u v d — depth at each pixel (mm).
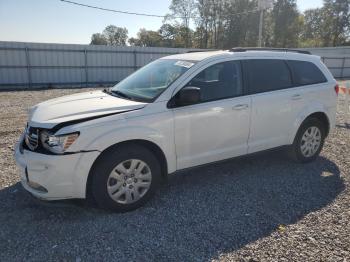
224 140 4281
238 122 4336
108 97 4129
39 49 21562
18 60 21016
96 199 3510
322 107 5230
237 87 4383
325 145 6418
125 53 24812
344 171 4988
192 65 4109
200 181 4562
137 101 3830
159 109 3719
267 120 4637
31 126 3506
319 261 2809
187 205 3846
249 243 3078
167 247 3014
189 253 2926
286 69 4945
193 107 3932
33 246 3010
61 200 3607
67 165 3240
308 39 69812
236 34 58969
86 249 2977
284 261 2805
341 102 13289
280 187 4379
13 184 4363
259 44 20281
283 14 57719
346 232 3260
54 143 3242
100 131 3355
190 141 3980
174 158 3914
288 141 5004
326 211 3705
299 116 4992
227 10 58844
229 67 4352
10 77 21000
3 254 2887
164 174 3963
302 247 3010
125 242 3090
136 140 3615
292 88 4910
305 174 4852
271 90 4688
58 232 3248
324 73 5418
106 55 24109
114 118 3461
